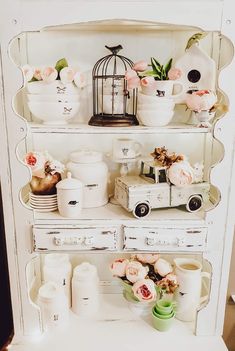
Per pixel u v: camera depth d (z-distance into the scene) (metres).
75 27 1.10
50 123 1.12
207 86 1.12
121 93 1.13
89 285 1.22
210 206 1.16
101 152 1.31
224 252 1.10
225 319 1.47
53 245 1.09
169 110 1.08
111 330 1.17
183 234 1.08
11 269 1.11
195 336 1.15
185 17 0.94
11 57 1.00
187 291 1.20
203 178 1.30
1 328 1.42
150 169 1.21
